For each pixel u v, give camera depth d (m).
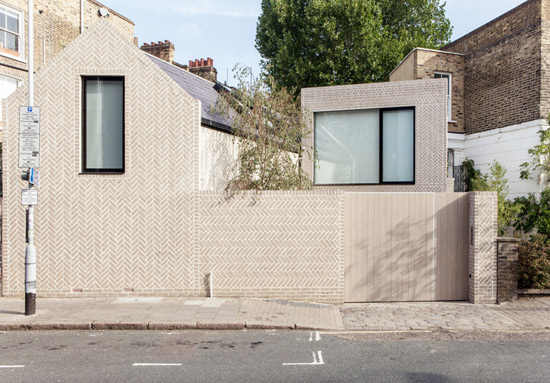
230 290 9.80
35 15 20.14
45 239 9.80
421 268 9.98
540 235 11.55
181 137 9.82
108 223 9.80
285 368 6.05
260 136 10.55
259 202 9.78
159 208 9.81
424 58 18.80
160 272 9.83
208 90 14.26
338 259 9.78
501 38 16.70
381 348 6.94
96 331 7.90
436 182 12.28
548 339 7.42
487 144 17.39
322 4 24.03
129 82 9.83
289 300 9.73
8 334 7.73
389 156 12.75
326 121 13.28
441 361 6.32
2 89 18.72
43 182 9.80
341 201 9.80
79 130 9.86
